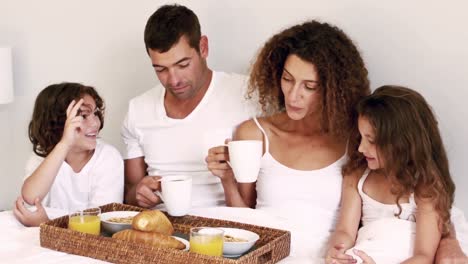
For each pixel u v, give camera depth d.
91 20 2.33
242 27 2.02
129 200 1.94
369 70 1.83
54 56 2.45
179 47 1.69
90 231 1.35
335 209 1.61
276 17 1.94
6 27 2.54
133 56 2.26
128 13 2.24
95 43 2.34
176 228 1.43
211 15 2.06
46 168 1.65
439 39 1.71
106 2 2.28
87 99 1.82
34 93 2.53
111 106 2.35
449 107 1.73
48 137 1.82
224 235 1.34
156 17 1.70
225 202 1.83
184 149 1.85
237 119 1.81
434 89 1.74
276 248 1.28
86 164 1.83
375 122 1.40
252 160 1.44
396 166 1.40
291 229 1.52
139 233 1.26
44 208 1.65
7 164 2.66
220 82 1.85
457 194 1.75
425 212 1.38
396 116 1.39
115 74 2.32
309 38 1.54
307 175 1.62
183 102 1.85
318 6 1.87
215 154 1.57
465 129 1.72
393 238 1.36
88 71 2.38
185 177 1.48
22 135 2.59
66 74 2.43
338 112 1.56
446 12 1.69
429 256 1.33
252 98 1.80
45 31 2.45
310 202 1.61
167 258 1.19
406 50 1.76
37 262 1.25
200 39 1.76
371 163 1.45
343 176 1.59
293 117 1.57
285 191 1.63
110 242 1.25
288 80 1.56
